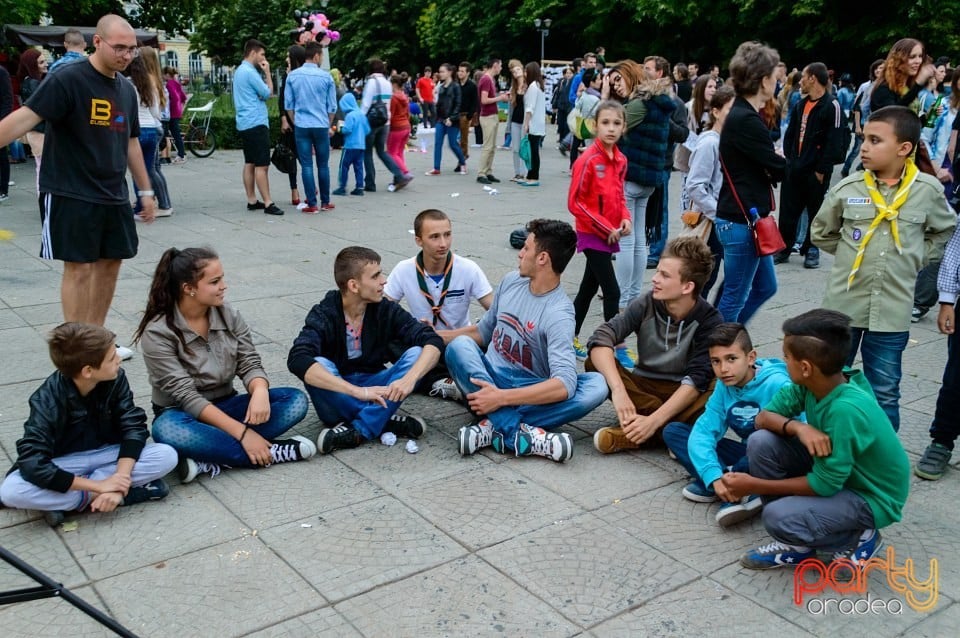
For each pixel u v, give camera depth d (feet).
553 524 10.87
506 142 58.18
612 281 17.04
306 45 31.50
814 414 9.66
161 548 10.14
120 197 15.31
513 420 12.78
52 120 14.16
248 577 9.57
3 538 10.31
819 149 24.14
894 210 11.66
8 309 19.34
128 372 15.66
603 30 120.06
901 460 9.45
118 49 14.33
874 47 94.43
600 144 16.63
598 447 12.84
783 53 102.68
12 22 51.26
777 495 10.01
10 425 13.33
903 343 12.05
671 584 9.61
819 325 9.25
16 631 8.58
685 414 12.62
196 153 51.19
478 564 9.91
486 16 137.39
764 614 9.09
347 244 27.09
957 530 10.89
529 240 12.99
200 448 11.62
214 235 28.04
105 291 16.06
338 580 9.54
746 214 15.48
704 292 20.83
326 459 12.63
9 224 28.73
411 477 12.09
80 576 9.54
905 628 8.90
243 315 19.36
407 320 13.58
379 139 37.27
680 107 24.30
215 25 138.41
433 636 8.61
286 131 32.53
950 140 22.91
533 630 8.75
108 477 10.78
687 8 102.32
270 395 12.68
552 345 12.96
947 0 84.64
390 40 156.97
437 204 35.01
